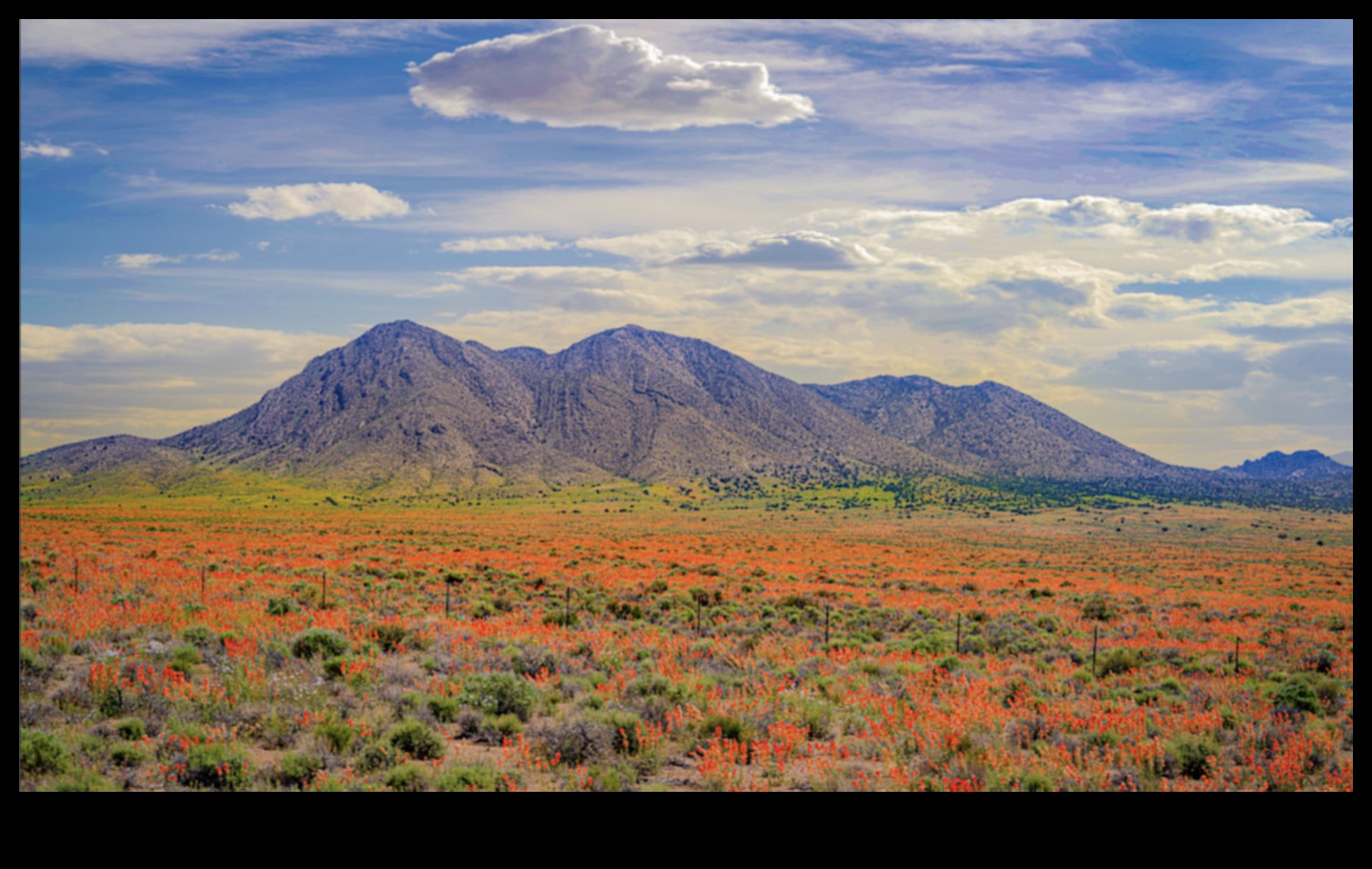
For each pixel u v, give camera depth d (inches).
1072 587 2466.8
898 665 993.5
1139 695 892.6
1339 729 750.5
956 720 683.4
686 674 906.1
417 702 709.3
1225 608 1980.8
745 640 1159.6
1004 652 1186.0
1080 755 631.8
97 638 936.3
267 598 1346.0
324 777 535.8
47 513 5718.5
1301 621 1764.3
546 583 1932.8
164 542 3002.0
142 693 689.0
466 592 1720.0
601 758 604.7
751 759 643.5
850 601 1811.0
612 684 794.8
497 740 657.0
